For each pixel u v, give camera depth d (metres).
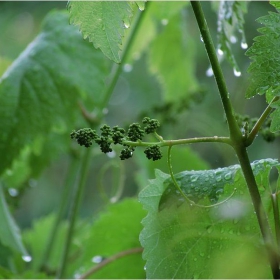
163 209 0.56
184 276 0.56
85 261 0.85
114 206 0.83
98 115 0.94
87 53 0.95
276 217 0.55
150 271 0.56
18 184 0.98
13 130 0.89
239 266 0.56
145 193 0.57
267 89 0.54
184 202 0.56
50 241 0.96
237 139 0.53
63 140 0.98
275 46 0.54
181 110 0.98
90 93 0.93
